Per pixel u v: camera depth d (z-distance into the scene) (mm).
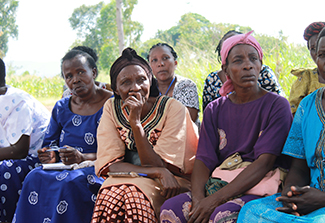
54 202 3123
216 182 2533
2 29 44219
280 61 6602
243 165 2547
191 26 35656
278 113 2564
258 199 2279
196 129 3084
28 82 22422
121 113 3039
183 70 9711
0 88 3902
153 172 2715
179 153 2875
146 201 2586
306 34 3410
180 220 2449
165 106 2986
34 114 3963
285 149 2484
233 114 2727
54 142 3715
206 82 4105
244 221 2152
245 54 2623
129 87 2875
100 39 47031
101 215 2691
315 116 2346
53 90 21875
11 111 3781
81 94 3555
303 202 2096
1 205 3643
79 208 3135
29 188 3256
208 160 2711
